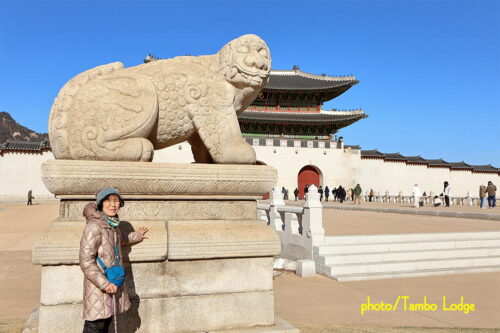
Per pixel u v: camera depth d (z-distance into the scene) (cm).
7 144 4059
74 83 442
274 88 4894
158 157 4328
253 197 467
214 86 477
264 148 4738
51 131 427
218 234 434
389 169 4969
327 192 4597
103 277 332
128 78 450
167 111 458
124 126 429
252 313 441
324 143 4878
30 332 409
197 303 423
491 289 819
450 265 1015
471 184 5100
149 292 411
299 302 718
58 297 383
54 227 396
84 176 397
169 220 434
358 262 982
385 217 2123
